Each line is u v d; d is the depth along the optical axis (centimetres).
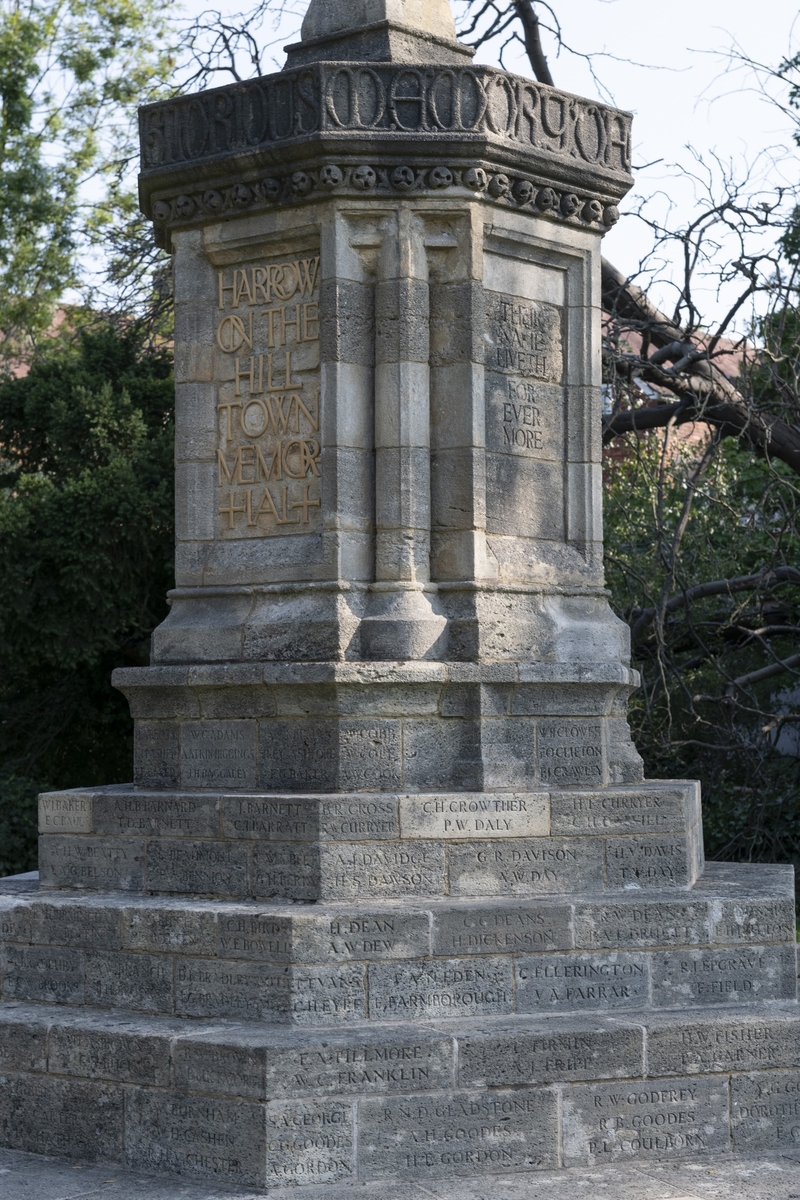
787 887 811
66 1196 655
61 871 816
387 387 811
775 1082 727
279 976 703
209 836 768
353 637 794
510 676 793
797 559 1672
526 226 852
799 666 1576
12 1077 732
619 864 790
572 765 826
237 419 850
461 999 721
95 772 1736
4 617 1485
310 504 818
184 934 730
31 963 775
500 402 846
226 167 830
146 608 1559
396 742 784
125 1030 704
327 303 808
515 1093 688
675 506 1652
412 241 812
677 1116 711
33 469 1683
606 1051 701
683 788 823
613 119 888
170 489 1541
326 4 867
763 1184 667
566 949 738
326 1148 664
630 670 850
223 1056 671
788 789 1536
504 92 827
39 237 2491
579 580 870
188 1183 671
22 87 2453
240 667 792
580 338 884
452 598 812
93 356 1700
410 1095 675
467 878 759
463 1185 664
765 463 1605
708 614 1633
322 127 795
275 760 795
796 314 1488
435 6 874
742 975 762
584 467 880
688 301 1480
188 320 863
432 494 820
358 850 744
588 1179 674
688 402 1541
